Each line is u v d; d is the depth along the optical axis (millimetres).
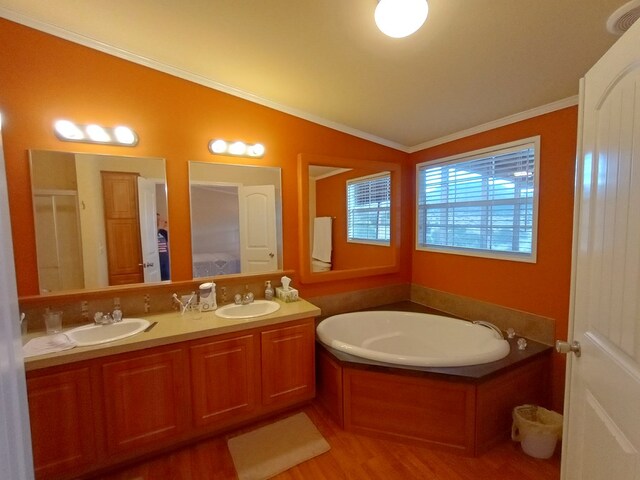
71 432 1632
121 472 1786
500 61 1771
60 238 1986
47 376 1569
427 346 2832
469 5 1384
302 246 2809
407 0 1261
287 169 2740
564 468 1257
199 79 2332
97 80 2023
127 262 2182
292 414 2314
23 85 1845
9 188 1844
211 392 1985
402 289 3445
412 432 1992
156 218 2266
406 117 2641
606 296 970
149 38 1916
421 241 3350
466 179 2836
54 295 1957
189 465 1842
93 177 2061
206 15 1662
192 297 2312
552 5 1344
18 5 1708
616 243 916
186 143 2332
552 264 2232
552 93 2041
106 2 1630
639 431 783
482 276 2727
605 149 992
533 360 2111
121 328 2016
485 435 1916
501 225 2568
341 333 2818
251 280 2625
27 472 636
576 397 1168
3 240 564
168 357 1846
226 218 2520
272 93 2482
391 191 3320
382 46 1754
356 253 3162
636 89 825
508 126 2469
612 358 917
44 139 1913
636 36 830
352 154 3033
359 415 2102
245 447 1976
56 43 1906
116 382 1717
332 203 3006
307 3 1500
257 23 1684
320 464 1842
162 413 1847
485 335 2445
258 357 2135
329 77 2158
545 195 2250
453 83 2055
